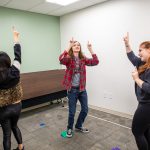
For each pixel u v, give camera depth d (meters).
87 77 4.07
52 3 3.38
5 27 3.53
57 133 2.80
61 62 2.50
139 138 1.75
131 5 3.06
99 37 3.68
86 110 2.71
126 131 2.80
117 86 3.50
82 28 3.99
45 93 3.78
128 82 3.31
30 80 3.54
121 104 3.48
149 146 1.86
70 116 2.62
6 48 3.58
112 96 3.62
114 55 3.47
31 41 3.97
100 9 3.55
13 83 1.74
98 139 2.57
